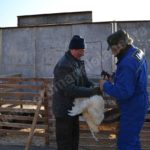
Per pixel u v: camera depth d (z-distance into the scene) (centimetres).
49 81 552
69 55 429
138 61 374
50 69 1067
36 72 1077
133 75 369
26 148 537
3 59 1105
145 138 525
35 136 582
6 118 601
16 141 590
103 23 1018
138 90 379
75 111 429
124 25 1012
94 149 545
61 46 1055
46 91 555
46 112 563
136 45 1009
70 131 442
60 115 437
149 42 1002
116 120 424
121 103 388
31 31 1078
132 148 385
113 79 401
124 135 388
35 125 546
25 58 1088
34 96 571
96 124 430
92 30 1027
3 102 598
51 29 1061
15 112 605
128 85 367
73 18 1298
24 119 588
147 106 392
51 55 1065
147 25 1004
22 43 1088
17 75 909
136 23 1007
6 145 572
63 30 1052
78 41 424
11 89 638
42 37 1070
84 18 1288
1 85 582
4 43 1103
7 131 602
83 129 543
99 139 542
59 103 436
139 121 386
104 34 1020
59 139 446
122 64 372
